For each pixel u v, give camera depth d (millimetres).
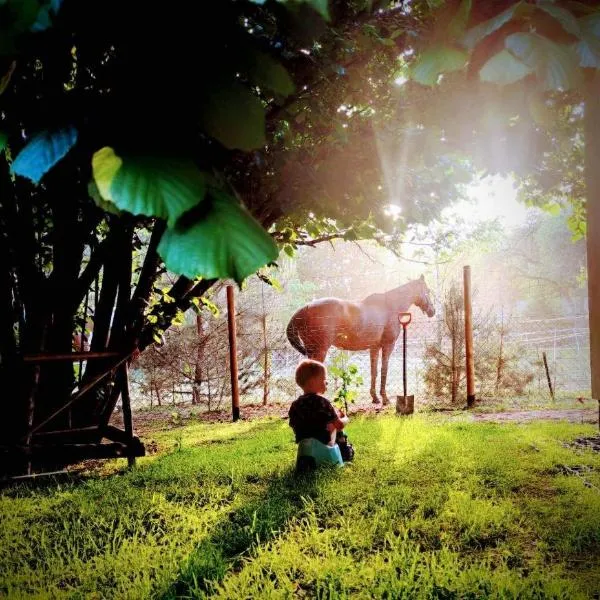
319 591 2285
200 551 2707
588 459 4195
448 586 2268
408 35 2055
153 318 5379
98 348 5441
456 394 8492
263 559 2576
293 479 3965
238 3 650
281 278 17016
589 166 1574
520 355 9273
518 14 754
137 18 627
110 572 2574
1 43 591
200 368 9414
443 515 3082
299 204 4055
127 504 3553
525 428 5676
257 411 8578
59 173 697
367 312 8133
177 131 620
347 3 2311
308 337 7898
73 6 610
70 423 5348
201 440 6047
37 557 2812
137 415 8805
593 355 1799
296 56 2402
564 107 1513
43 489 4168
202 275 576
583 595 2135
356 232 4746
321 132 3605
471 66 886
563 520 2945
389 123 3406
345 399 7199
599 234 1670
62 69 705
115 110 621
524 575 2441
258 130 639
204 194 583
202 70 632
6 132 657
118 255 5121
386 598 2246
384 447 4832
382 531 2904
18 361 4422
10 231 4277
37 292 4383
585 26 758
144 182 559
